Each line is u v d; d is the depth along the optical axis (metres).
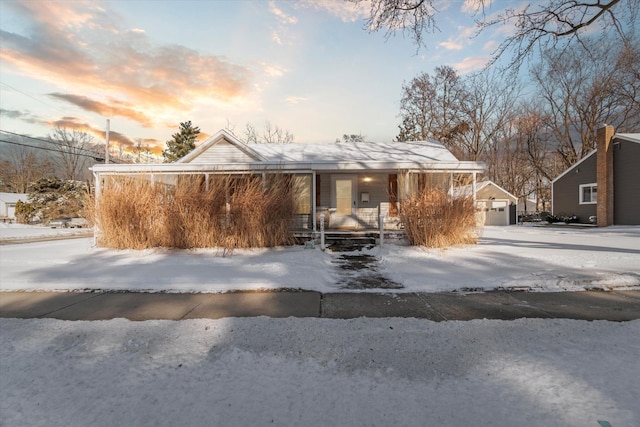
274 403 2.27
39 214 31.31
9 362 2.93
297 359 2.96
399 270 7.08
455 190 11.14
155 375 2.67
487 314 4.35
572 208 23.09
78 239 17.47
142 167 11.03
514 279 6.10
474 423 2.04
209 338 3.49
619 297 5.10
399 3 6.96
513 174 36.94
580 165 22.44
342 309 4.64
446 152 15.14
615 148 18.95
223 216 10.20
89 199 11.21
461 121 32.66
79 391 2.45
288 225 10.62
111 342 3.40
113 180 10.87
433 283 5.96
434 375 2.65
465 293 5.44
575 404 2.21
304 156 14.93
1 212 40.53
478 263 7.59
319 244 10.83
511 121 32.88
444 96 33.03
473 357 2.97
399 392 2.40
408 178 11.38
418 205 10.30
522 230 18.30
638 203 17.69
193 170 11.12
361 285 6.08
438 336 3.50
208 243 10.01
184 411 2.19
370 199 13.95
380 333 3.60
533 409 2.17
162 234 10.08
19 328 3.87
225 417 2.12
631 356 2.94
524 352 3.06
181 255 9.09
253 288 5.86
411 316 4.30
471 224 10.41
